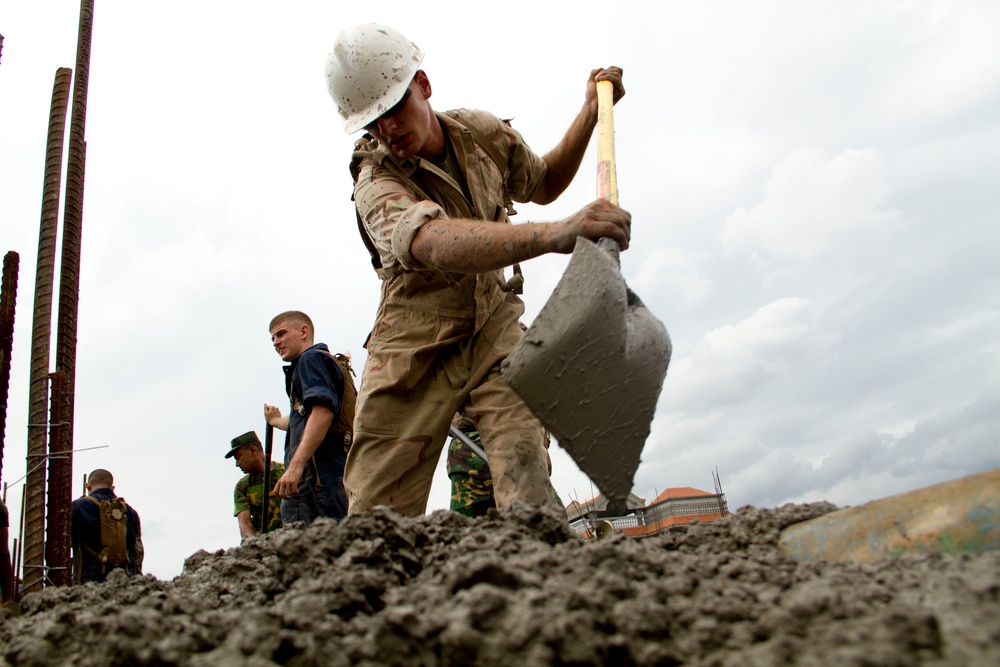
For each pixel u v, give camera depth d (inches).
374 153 119.3
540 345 87.7
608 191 115.0
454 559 73.0
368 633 59.7
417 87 118.5
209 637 61.8
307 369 165.8
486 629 54.9
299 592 69.9
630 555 68.1
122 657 59.2
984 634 47.8
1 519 150.3
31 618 84.9
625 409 88.4
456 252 99.7
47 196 184.4
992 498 65.2
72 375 178.2
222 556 97.7
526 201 141.2
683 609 56.9
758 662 49.4
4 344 177.9
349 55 116.6
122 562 194.9
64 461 168.4
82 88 199.5
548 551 69.0
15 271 182.1
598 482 86.7
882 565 63.4
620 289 89.2
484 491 172.7
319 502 162.2
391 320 122.3
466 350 120.4
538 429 115.3
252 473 216.2
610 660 53.7
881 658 46.1
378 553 73.0
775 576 65.1
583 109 137.9
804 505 82.0
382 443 118.6
